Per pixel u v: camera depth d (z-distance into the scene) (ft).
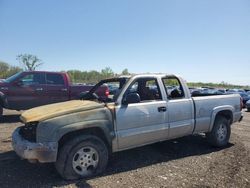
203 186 15.62
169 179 16.53
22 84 36.42
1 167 17.92
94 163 16.78
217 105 23.40
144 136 18.71
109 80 21.70
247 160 20.36
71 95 38.37
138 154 21.31
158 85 20.26
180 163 19.48
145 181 16.19
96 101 19.81
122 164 19.06
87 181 16.01
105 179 16.34
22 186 15.21
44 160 15.28
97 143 16.75
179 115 20.63
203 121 22.18
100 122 16.72
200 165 19.13
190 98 21.71
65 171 15.85
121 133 17.67
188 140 25.77
